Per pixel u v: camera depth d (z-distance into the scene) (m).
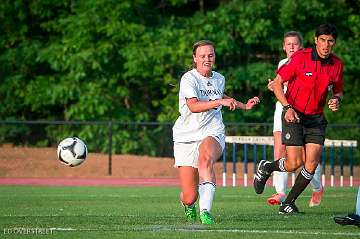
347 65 106.62
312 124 40.38
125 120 107.00
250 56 111.94
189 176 37.66
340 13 110.19
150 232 32.72
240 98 110.75
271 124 87.38
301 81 39.56
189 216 38.53
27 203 51.50
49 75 112.25
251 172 91.12
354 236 31.62
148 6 112.25
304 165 41.25
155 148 98.81
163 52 104.31
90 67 106.75
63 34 109.19
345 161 97.69
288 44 45.47
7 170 92.12
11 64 111.19
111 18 106.50
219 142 37.03
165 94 110.44
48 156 97.50
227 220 38.44
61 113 114.69
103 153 99.00
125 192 64.06
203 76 37.28
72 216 41.19
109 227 35.00
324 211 44.66
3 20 112.62
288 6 106.19
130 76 108.56
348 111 108.69
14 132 105.00
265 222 37.28
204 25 106.75
